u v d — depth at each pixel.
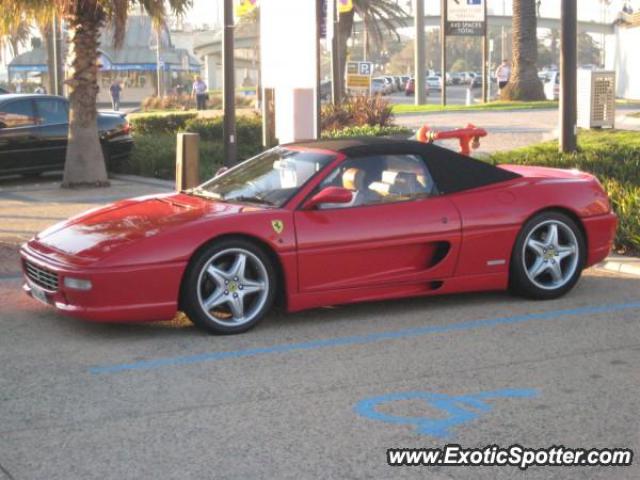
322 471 4.09
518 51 35.41
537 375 5.48
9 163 15.55
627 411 4.85
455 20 37.19
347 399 5.06
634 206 9.92
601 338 6.30
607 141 15.82
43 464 4.19
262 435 4.53
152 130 23.39
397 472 4.09
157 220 6.48
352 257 6.64
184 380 5.41
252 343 6.20
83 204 13.07
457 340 6.27
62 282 6.12
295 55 11.38
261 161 7.41
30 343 6.21
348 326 6.66
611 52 48.84
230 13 13.10
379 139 7.27
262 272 6.43
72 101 14.84
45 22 14.95
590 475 4.07
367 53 50.06
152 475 4.06
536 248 7.31
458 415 4.80
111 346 6.13
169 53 79.44
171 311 6.19
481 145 18.78
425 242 6.84
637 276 8.41
